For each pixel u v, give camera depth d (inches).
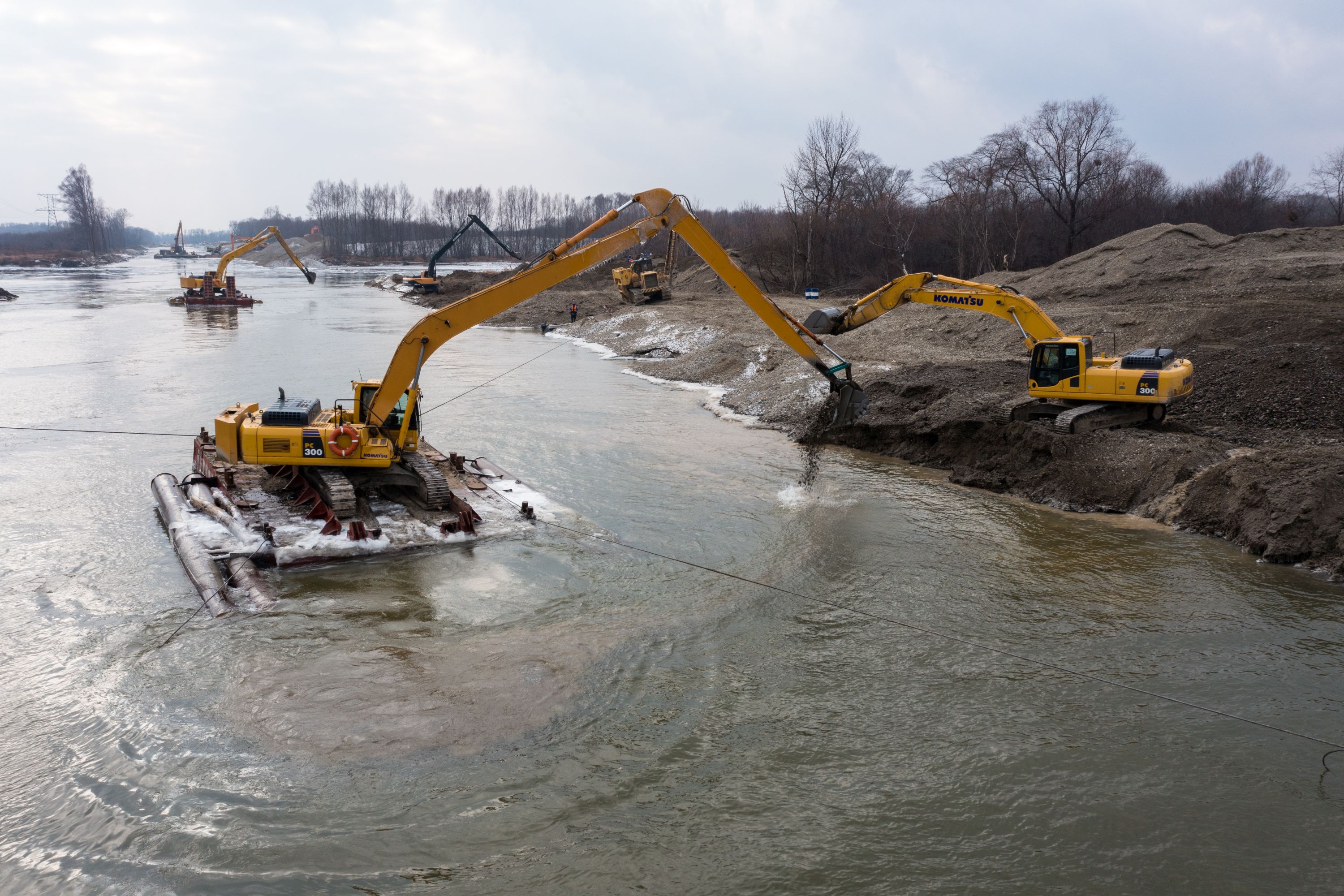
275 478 756.0
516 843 332.2
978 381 1068.5
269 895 303.4
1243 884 314.5
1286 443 790.5
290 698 429.7
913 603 560.1
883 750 396.2
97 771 370.9
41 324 2245.3
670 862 323.3
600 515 737.6
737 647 496.4
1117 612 542.3
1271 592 567.2
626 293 2534.5
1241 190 3580.2
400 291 3907.5
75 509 727.7
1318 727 413.7
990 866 323.6
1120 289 1633.9
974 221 2839.6
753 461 935.7
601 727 412.2
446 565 613.6
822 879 316.2
